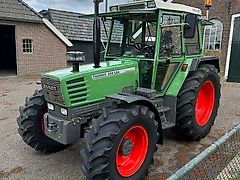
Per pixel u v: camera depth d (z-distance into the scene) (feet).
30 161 12.34
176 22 13.03
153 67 12.32
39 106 12.40
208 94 15.37
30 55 45.68
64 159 12.55
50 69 48.67
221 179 9.88
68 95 10.05
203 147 13.79
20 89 31.14
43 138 12.66
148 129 10.38
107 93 11.12
